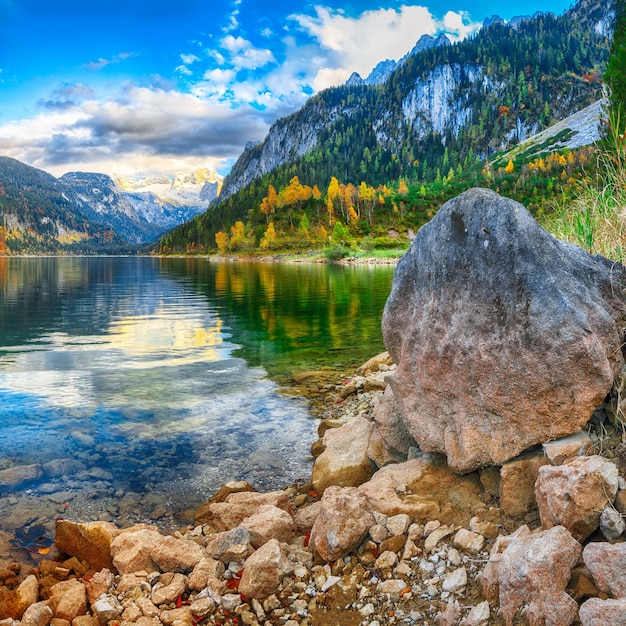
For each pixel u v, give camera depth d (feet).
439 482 15.17
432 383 15.52
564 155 525.34
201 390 33.35
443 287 15.51
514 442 13.66
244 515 16.31
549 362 12.99
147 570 13.50
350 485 18.35
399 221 511.81
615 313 14.32
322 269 223.10
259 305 84.53
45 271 239.71
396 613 11.14
